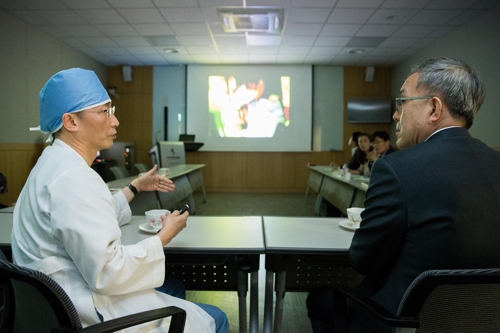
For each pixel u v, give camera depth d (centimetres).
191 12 443
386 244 82
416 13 440
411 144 94
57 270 78
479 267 72
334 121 734
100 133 92
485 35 436
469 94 83
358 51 618
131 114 743
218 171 741
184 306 98
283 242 122
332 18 460
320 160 734
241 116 730
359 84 732
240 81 727
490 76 429
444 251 72
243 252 114
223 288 156
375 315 77
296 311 205
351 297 86
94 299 79
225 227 143
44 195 80
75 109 86
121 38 550
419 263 76
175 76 738
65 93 85
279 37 543
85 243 74
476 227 72
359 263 89
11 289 92
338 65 726
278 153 734
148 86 740
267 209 541
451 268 73
